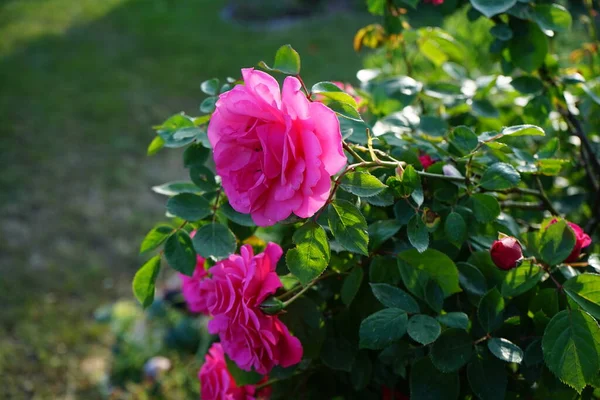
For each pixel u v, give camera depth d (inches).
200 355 38.3
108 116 113.2
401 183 23.8
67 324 69.2
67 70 132.3
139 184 94.9
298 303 26.6
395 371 26.2
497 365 24.3
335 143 20.6
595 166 33.4
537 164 27.7
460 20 42.5
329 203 22.4
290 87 20.4
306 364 28.3
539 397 25.5
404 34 35.3
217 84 28.4
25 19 166.9
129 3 182.7
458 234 25.1
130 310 68.2
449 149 29.3
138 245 82.1
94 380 62.7
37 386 61.8
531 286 24.6
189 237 26.6
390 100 31.4
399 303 24.5
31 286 74.0
